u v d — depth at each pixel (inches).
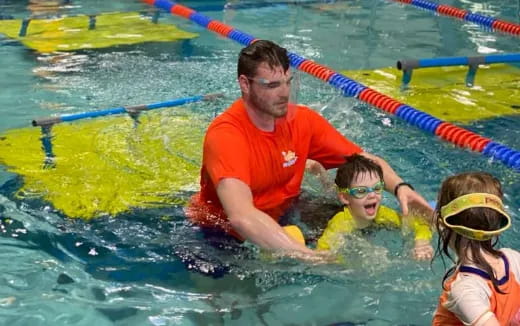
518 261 94.7
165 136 185.6
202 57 262.2
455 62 241.3
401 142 184.7
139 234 136.6
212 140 129.8
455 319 92.6
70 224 140.7
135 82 230.5
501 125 198.2
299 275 121.3
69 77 235.1
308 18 335.3
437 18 338.6
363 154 143.3
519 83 239.1
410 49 282.5
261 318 111.5
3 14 334.3
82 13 339.3
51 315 111.7
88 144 180.7
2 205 147.9
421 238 127.8
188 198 151.3
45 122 177.2
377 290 117.2
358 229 130.3
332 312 112.5
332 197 145.1
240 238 131.6
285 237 122.2
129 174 163.3
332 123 197.5
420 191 155.9
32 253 130.5
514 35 308.0
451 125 190.4
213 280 121.6
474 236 90.6
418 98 222.5
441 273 120.3
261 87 124.9
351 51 278.4
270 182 134.9
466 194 92.1
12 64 249.1
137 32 302.0
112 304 115.0
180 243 132.7
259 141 131.3
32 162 169.5
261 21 327.9
